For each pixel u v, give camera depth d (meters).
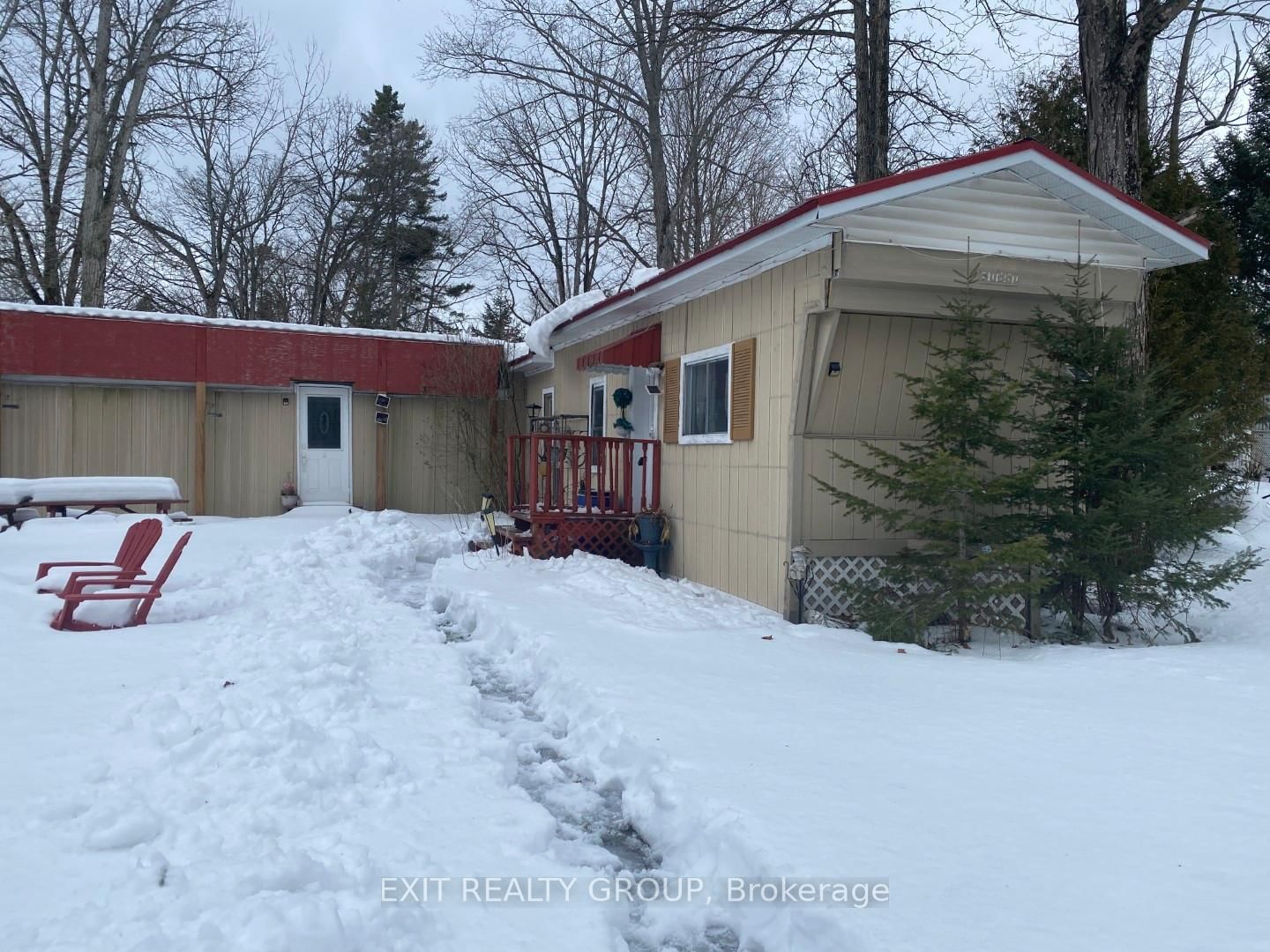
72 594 6.58
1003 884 2.88
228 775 3.87
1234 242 12.00
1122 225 7.54
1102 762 4.01
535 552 10.67
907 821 3.38
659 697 5.04
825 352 7.38
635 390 11.71
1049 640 7.51
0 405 13.76
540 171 28.91
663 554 10.59
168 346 14.59
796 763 4.00
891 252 7.01
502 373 16.42
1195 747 4.21
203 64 22.28
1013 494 6.89
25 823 3.28
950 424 7.01
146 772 3.86
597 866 3.54
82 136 23.42
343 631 6.85
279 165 31.61
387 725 4.82
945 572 6.91
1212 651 6.51
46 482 12.18
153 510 14.58
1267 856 3.06
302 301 33.16
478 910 3.01
